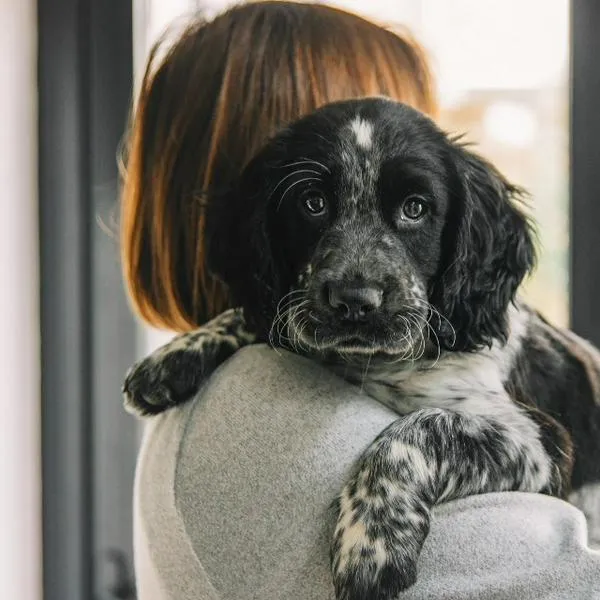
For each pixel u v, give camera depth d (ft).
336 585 3.26
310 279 4.00
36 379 5.55
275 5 4.38
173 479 3.55
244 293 4.24
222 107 4.25
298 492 3.32
